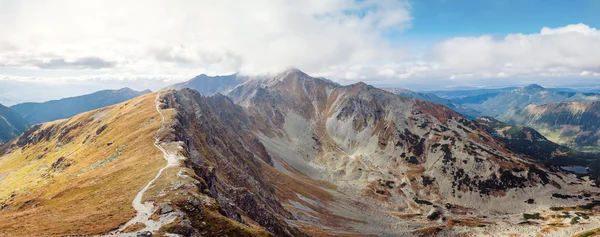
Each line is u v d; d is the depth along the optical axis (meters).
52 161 158.62
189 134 139.62
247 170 183.50
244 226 60.47
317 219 177.62
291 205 184.25
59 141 193.50
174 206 57.25
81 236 46.12
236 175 146.25
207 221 56.16
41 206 73.50
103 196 67.44
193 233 50.34
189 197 61.09
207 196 66.31
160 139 112.19
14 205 81.50
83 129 194.62
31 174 149.25
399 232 195.00
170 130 119.94
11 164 195.75
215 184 99.56
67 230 48.59
